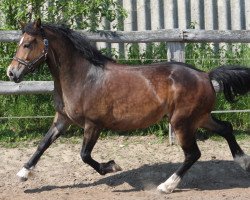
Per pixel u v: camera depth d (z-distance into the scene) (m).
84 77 6.46
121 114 6.53
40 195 6.52
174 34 8.02
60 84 6.52
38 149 6.70
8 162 7.49
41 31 6.35
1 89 7.89
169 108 6.62
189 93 6.56
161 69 6.64
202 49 9.21
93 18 8.57
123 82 6.52
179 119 6.59
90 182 6.99
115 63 6.67
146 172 7.25
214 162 7.60
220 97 8.73
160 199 6.34
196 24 10.53
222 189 6.80
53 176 7.11
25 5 8.49
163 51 8.98
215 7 10.63
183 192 6.66
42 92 7.99
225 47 10.08
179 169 6.66
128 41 8.02
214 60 9.03
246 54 9.31
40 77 8.55
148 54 9.02
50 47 6.41
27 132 8.47
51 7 8.47
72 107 6.48
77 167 7.38
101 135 8.40
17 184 6.87
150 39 8.02
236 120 8.84
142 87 6.54
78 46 6.47
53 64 6.47
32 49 6.30
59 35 6.44
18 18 8.47
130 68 6.61
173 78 6.59
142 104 6.54
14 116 8.52
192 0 10.57
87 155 6.54
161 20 10.52
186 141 6.63
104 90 6.46
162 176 7.18
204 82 6.64
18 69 6.29
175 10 10.54
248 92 6.88
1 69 8.52
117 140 8.30
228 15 10.66
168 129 8.38
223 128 6.88
